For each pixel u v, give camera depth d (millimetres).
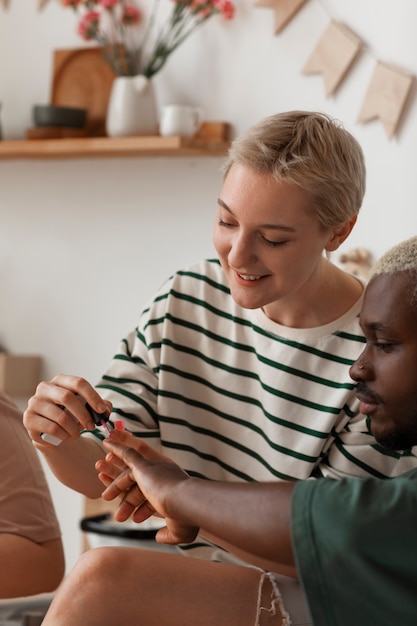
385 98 2900
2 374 3389
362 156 1557
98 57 3410
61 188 3471
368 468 1593
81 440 1590
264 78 3111
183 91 3240
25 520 1784
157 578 1235
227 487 1067
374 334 1189
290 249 1453
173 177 3279
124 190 3361
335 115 3000
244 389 1670
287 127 1468
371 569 971
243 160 1450
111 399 1675
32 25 3537
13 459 1811
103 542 2418
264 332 1643
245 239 1447
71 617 1209
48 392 1480
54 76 3463
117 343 3367
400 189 2908
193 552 1615
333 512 987
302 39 3049
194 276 1731
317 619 982
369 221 2961
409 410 1174
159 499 1120
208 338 1693
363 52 2951
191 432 1688
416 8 2873
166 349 1695
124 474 1280
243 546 1038
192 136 3107
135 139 3135
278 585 1277
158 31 3260
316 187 1444
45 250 3500
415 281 1157
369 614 972
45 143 3307
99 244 3406
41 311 3502
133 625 1224
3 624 1777
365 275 2930
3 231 3572
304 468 1611
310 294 1599
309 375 1618
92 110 3404
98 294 3406
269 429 1633
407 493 990
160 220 3303
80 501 3381
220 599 1256
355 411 1588
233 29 3158
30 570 1761
